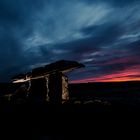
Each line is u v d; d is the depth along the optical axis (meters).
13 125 10.49
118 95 22.77
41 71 16.42
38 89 17.56
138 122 8.47
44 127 9.92
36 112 11.85
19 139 8.84
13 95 18.52
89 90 36.16
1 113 12.34
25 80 18.78
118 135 7.92
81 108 11.17
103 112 10.05
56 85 15.58
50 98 15.52
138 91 27.84
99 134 8.30
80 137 8.38
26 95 18.19
